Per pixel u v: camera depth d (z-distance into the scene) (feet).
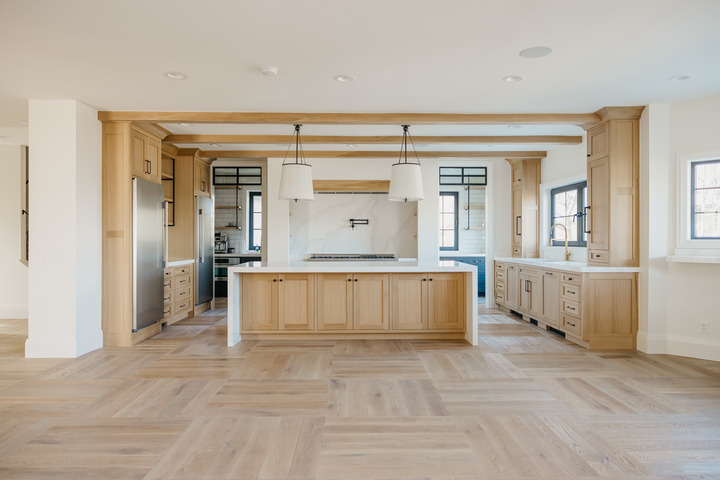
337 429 8.91
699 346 14.25
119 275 15.88
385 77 12.26
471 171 31.22
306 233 26.81
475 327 15.94
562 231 21.80
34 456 7.82
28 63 11.21
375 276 16.60
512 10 8.58
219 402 10.39
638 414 9.69
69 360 14.01
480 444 8.26
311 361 13.85
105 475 7.18
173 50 10.44
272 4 8.33
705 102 14.20
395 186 15.71
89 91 13.44
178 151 22.44
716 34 9.64
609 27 9.30
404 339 16.89
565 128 18.29
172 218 22.52
